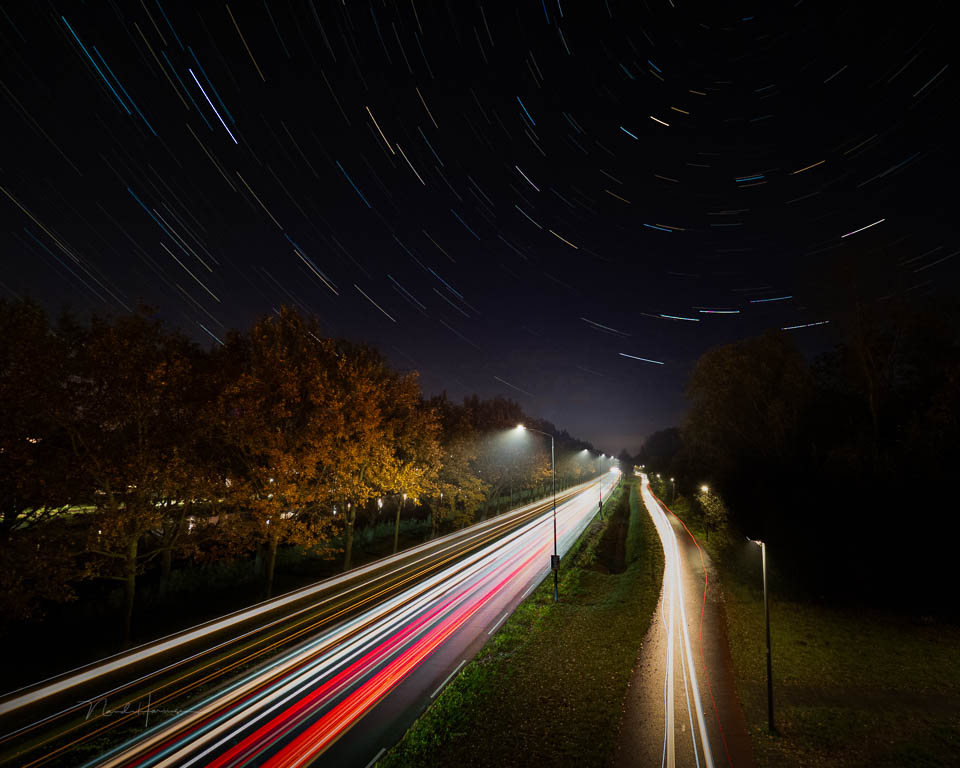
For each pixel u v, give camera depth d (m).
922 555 27.56
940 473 27.83
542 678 19.27
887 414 34.75
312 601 28.44
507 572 36.94
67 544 19.81
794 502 37.28
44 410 18.86
